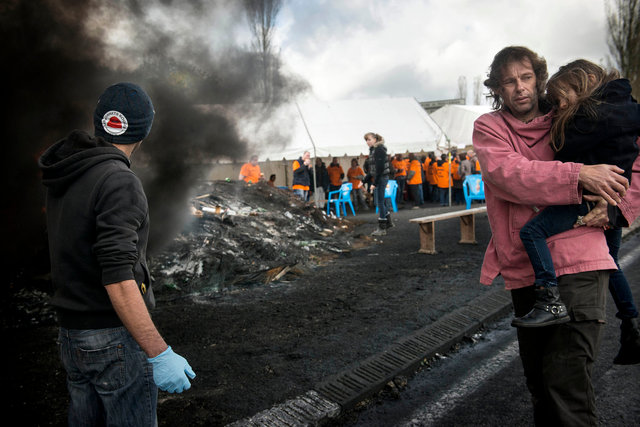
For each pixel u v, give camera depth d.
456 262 5.66
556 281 1.56
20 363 3.06
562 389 1.53
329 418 2.32
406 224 9.72
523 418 2.26
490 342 3.30
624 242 6.22
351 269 5.62
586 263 1.55
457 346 3.25
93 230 1.30
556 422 1.54
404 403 2.49
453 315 3.68
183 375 1.28
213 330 3.60
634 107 1.53
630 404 2.34
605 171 1.46
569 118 1.57
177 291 4.68
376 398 2.55
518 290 1.83
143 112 1.46
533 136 1.71
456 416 2.32
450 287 4.54
